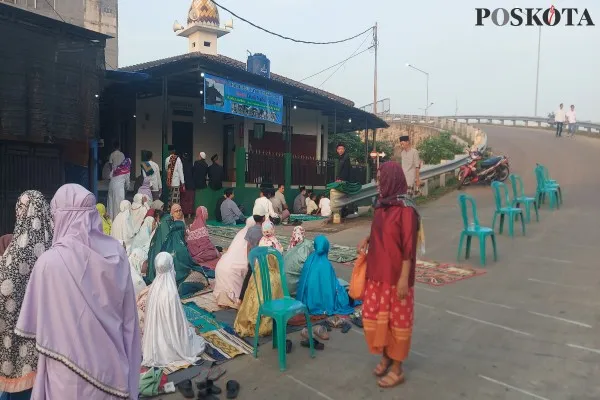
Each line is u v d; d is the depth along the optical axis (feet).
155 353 15.38
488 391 13.20
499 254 28.04
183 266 22.95
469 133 96.17
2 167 27.55
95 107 28.63
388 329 13.58
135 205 32.30
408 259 13.14
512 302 20.07
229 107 44.65
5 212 27.73
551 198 40.81
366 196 46.60
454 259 27.50
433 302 20.45
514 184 36.45
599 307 18.93
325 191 56.29
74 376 8.09
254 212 40.32
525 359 15.02
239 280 20.94
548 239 30.91
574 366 14.38
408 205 13.39
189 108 56.85
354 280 14.15
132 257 22.53
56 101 26.48
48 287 8.09
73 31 27.07
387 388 13.61
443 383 13.76
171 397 13.55
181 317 15.84
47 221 9.69
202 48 61.36
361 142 86.02
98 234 8.92
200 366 15.39
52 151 29.76
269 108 49.78
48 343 7.95
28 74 25.21
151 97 54.49
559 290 21.22
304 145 64.59
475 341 16.53
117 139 55.11
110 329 8.60
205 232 28.55
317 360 15.66
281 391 13.69
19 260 9.16
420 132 112.68
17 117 24.88
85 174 32.71
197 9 60.85
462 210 27.20
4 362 8.97
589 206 40.73
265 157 54.65
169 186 42.78
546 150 77.92
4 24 24.23
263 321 17.52
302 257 20.53
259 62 54.29
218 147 59.57
